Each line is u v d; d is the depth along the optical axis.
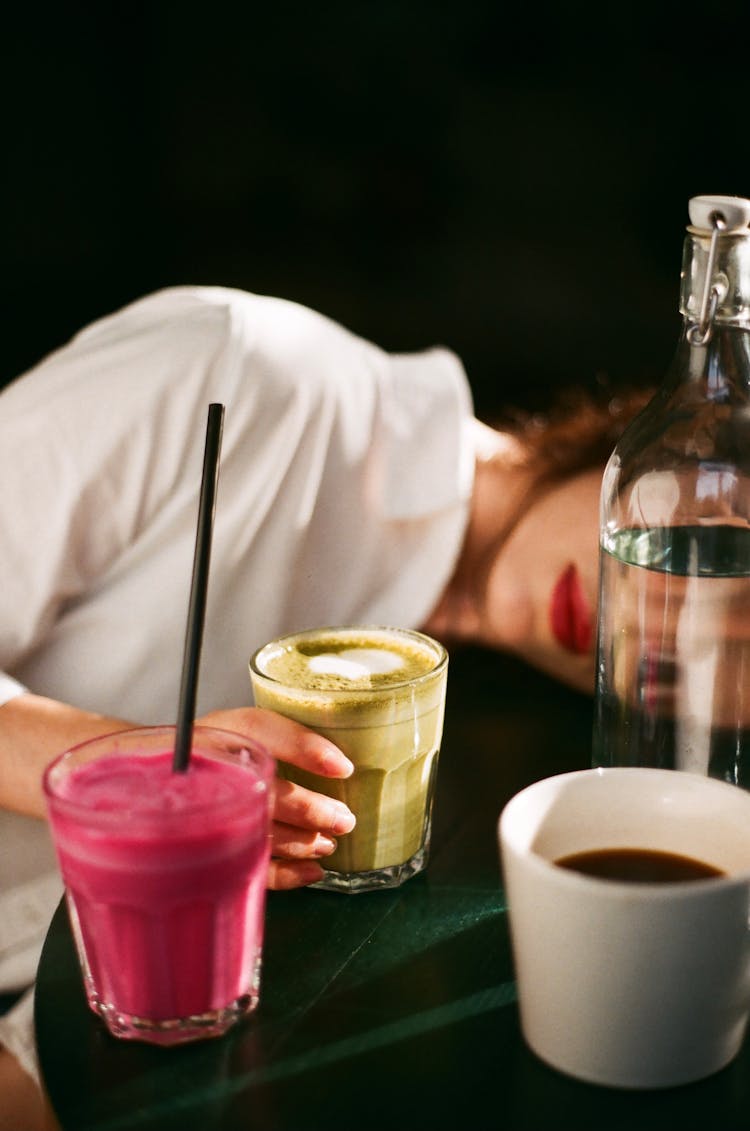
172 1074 0.62
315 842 0.77
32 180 3.51
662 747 0.85
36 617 1.23
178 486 1.22
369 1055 0.64
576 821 0.68
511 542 1.28
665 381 0.85
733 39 3.32
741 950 0.58
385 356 1.40
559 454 1.31
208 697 1.28
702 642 0.84
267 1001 0.68
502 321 3.56
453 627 1.37
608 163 3.44
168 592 1.24
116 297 3.62
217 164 3.54
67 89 3.46
